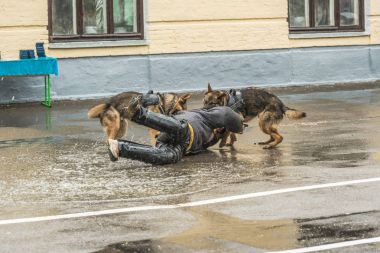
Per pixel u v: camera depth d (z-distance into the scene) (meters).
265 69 21.17
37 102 18.59
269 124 13.08
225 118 12.58
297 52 21.59
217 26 20.52
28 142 13.91
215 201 9.73
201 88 20.44
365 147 13.00
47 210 9.45
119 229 8.61
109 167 11.76
